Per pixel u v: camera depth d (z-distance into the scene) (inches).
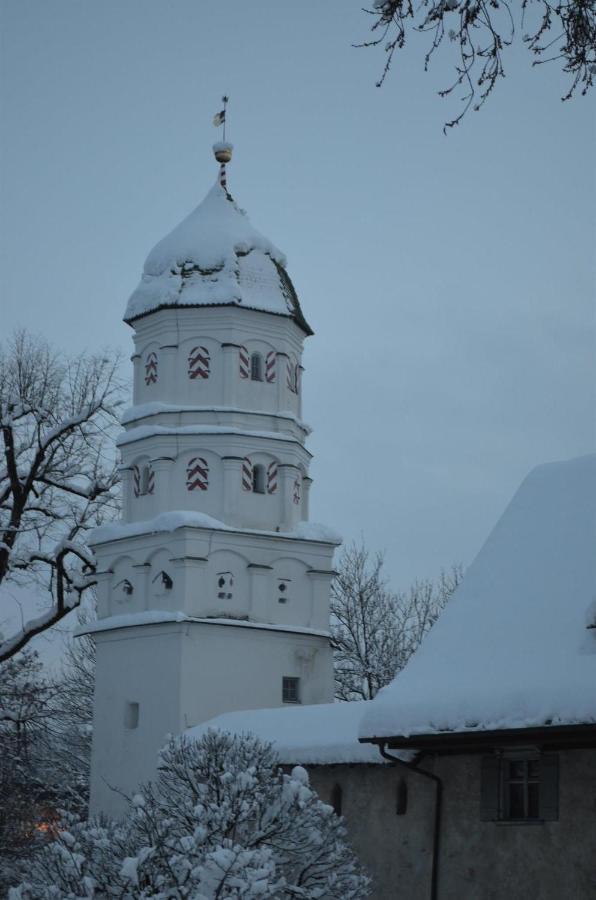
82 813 2723.9
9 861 2116.1
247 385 2477.9
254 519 2423.7
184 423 2452.0
